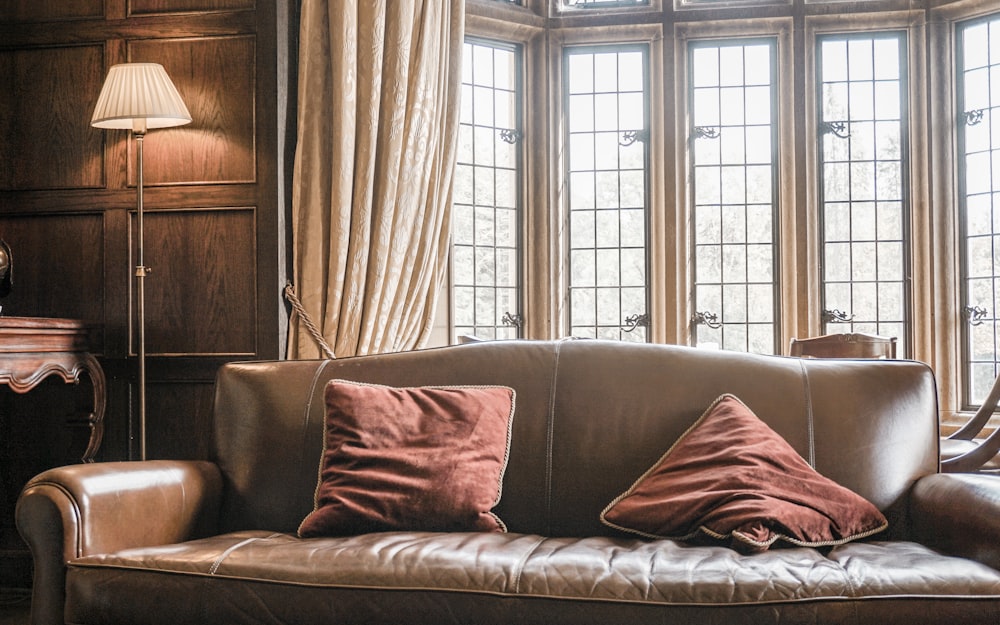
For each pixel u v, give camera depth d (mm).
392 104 4090
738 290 5496
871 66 5477
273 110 3766
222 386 2732
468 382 2645
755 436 2365
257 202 3766
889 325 5461
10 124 3893
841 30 5449
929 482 2330
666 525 2250
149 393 3814
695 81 5508
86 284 3840
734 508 2170
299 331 3889
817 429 2477
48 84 3877
